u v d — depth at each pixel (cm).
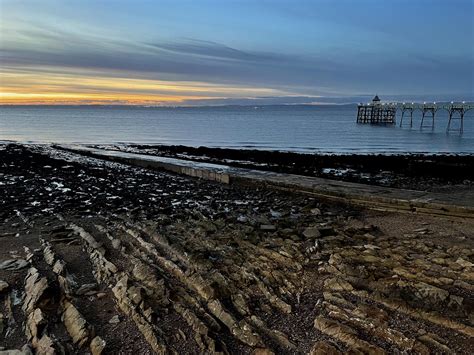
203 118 13075
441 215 1257
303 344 575
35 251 917
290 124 9188
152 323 621
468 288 711
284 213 1332
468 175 2173
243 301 682
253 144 4481
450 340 564
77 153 3177
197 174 2116
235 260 853
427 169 2331
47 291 700
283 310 667
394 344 561
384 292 693
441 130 7150
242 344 581
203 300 689
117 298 702
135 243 964
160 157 2680
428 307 640
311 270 813
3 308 676
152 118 12550
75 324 619
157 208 1382
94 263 852
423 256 862
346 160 2747
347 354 538
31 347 573
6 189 1678
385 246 946
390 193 1452
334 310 647
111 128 7244
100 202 1465
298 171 2130
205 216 1266
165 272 798
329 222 1198
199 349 566
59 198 1524
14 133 5847
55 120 10181
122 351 565
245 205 1459
